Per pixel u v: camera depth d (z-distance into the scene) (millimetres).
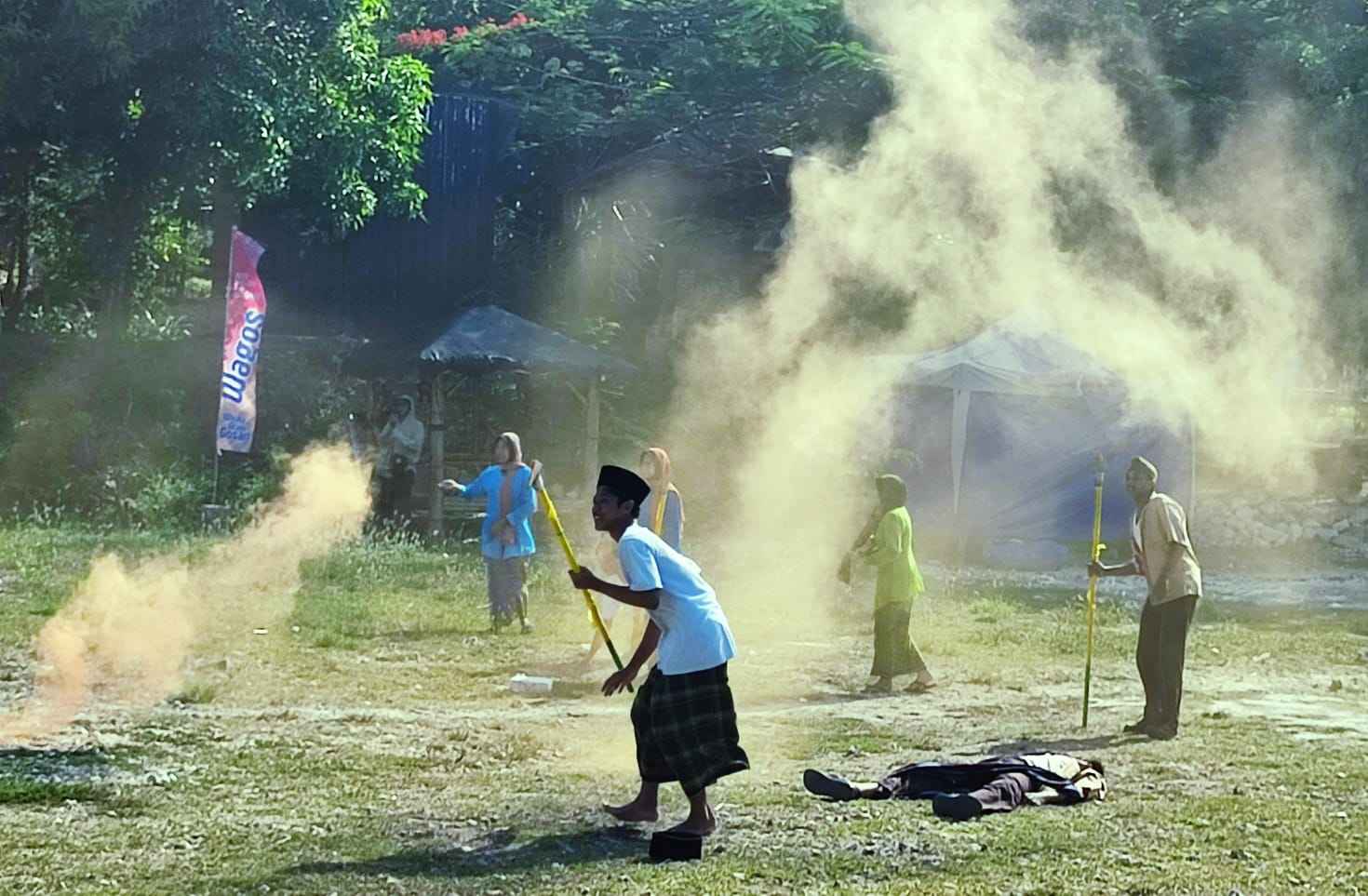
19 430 28359
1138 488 12516
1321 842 8859
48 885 7609
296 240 35000
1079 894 7656
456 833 8812
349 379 32312
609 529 8820
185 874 7871
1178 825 9188
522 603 17156
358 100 31688
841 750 11641
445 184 35594
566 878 7859
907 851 8445
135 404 29703
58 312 35906
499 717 12633
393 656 15562
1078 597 22141
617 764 10891
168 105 29406
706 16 37594
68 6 27812
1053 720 13078
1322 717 13477
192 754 10922
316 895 7547
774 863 8172
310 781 10172
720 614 8820
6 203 34344
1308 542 30922
